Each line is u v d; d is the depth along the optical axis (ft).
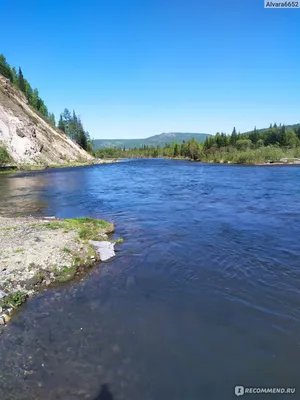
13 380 19.77
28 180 149.89
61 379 19.97
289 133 382.42
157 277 35.47
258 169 200.95
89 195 100.42
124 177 163.32
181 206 77.92
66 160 297.33
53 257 38.09
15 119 252.42
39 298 30.60
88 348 23.02
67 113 452.76
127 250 44.47
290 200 84.12
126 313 27.89
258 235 50.65
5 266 35.19
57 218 64.13
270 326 25.61
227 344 23.48
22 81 390.01
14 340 23.86
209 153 366.22
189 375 20.42
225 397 18.71
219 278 34.86
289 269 36.70
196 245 46.21
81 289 32.63
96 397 18.62
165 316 27.35
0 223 57.11
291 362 21.50
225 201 84.23
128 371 20.76
